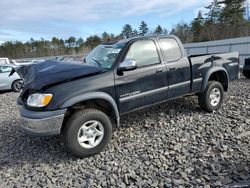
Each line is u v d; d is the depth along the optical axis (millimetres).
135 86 4617
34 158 4254
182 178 3430
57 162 4074
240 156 3896
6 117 6750
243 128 4992
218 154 3992
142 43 4848
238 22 42812
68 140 3969
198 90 5664
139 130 5133
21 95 4359
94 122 4156
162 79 4980
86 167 3879
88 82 4094
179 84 5270
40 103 3857
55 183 3529
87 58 5426
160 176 3506
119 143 4605
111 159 4062
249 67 11281
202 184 3264
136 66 4504
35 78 4102
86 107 4363
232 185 3207
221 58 6113
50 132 3863
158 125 5328
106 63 4648
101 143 4230
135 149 4348
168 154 4098
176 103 6668
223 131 4887
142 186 3320
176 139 4625
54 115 3824
